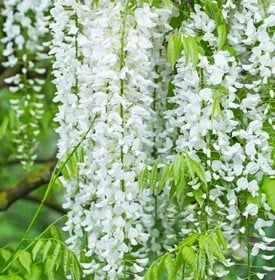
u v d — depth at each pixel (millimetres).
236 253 2539
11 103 2736
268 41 1923
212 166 1921
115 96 1864
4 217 4121
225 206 1992
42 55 2678
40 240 1998
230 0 1924
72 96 2055
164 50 2139
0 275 1979
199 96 1895
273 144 1957
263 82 1923
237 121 1911
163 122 2184
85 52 2010
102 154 1912
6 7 2648
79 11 2051
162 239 2254
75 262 1968
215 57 1887
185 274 2053
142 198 1967
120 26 1887
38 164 3611
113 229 1942
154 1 1902
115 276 1953
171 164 1894
